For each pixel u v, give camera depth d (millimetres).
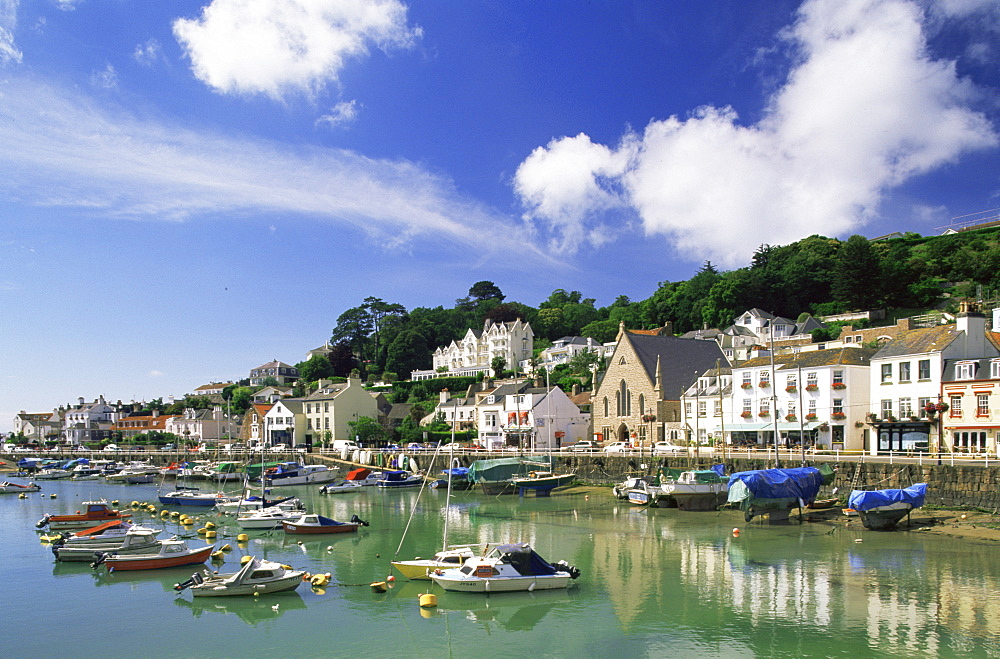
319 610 31188
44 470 106125
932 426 56812
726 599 31203
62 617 30859
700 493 55000
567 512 56875
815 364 67438
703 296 164000
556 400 100438
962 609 28984
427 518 55500
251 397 181250
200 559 39969
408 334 191875
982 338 57688
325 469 87000
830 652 25141
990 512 44500
